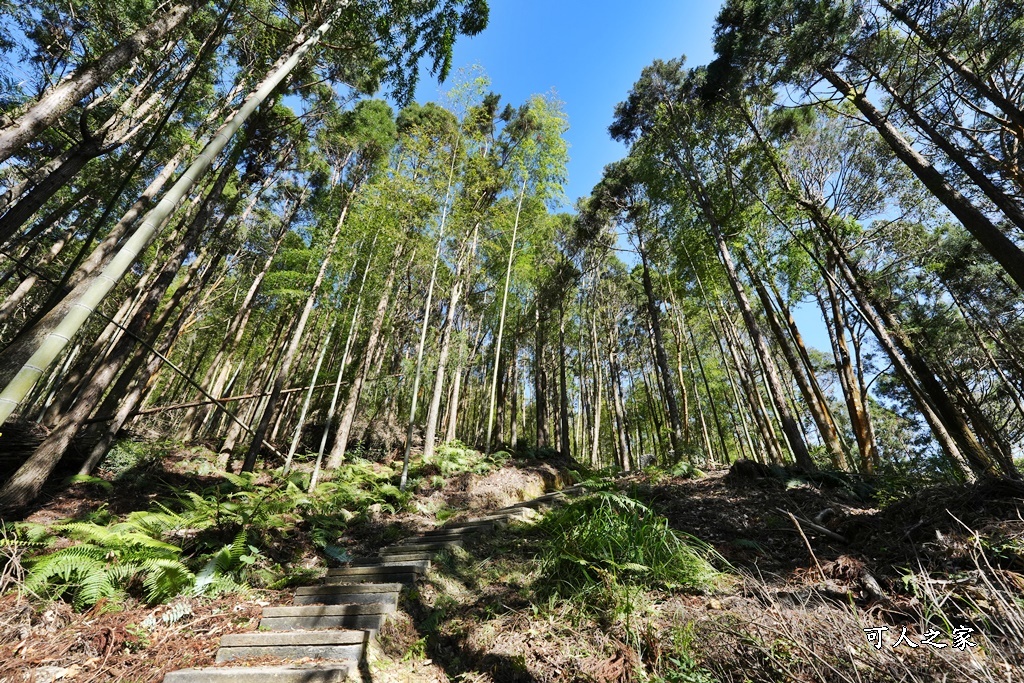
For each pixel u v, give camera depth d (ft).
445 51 20.53
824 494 16.99
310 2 18.26
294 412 47.44
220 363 45.57
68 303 17.80
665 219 36.73
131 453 25.57
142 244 9.24
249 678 8.89
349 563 16.11
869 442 28.09
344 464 31.63
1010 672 5.35
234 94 24.02
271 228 38.55
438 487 25.95
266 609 11.64
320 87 27.91
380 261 34.35
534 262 43.19
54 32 19.94
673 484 21.20
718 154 34.06
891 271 31.32
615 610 9.86
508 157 35.63
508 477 28.22
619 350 59.47
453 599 12.67
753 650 7.58
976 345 35.04
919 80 21.04
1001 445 28.99
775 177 33.81
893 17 19.44
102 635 9.88
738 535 14.08
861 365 33.22
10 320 40.27
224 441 34.19
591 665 8.59
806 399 28.96
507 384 50.52
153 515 15.57
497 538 16.34
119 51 12.57
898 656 6.35
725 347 57.06
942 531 10.10
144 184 30.30
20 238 25.91
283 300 40.98
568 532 13.91
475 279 42.01
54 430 19.17
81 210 29.63
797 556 12.07
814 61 22.65
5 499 17.26
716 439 65.67
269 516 16.79
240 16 20.57
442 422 51.29
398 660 10.28
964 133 21.08
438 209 30.01
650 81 39.50
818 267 32.83
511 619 10.66
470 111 31.19
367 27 19.76
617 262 57.47
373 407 41.68
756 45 24.93
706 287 39.75
